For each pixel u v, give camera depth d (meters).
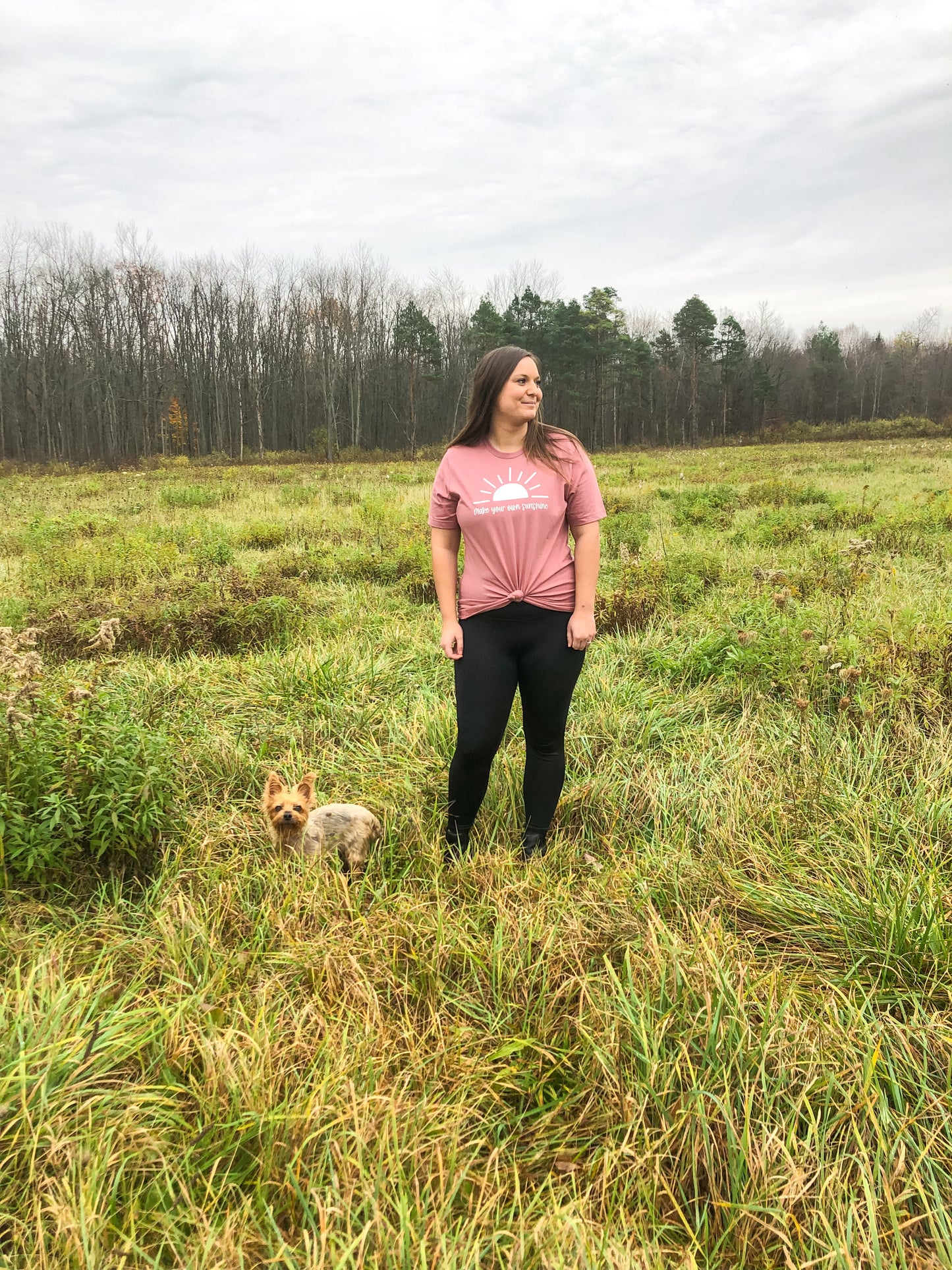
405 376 68.19
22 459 55.84
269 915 2.70
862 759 3.77
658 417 83.12
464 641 2.97
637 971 2.39
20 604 7.00
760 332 95.88
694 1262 1.60
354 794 3.66
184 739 4.04
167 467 46.53
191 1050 2.12
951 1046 2.11
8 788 2.88
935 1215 1.70
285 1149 1.82
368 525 12.86
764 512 12.74
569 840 3.33
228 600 6.60
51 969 2.36
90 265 60.31
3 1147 1.79
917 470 22.83
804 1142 1.84
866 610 5.73
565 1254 1.61
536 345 67.62
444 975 2.46
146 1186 1.76
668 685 4.97
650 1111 1.98
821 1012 2.28
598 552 2.91
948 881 2.82
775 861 3.03
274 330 66.25
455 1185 1.71
